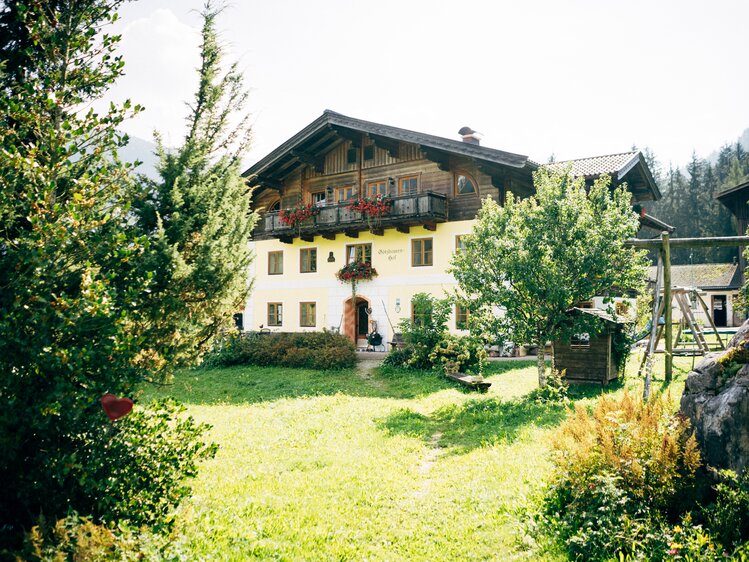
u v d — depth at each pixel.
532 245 12.97
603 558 4.78
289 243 29.80
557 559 4.94
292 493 7.14
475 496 6.80
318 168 28.41
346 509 6.62
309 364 21.75
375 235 26.94
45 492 4.11
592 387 13.52
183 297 8.27
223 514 6.24
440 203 24.28
